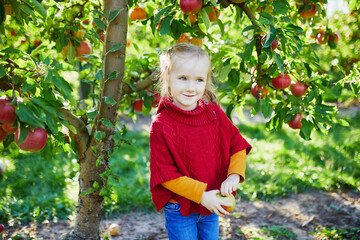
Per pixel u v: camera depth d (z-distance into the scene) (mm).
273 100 2408
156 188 1600
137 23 2490
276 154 4758
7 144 2084
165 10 2037
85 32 2297
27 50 2709
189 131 1605
